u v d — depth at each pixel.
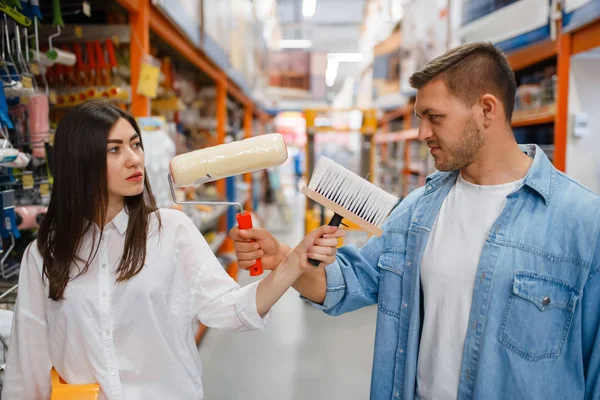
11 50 1.71
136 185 1.18
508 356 1.09
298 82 14.23
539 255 1.09
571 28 2.51
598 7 2.24
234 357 3.57
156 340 1.20
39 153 1.74
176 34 3.25
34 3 1.66
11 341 1.21
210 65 4.61
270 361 3.51
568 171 2.66
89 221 1.18
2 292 1.62
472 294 1.16
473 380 1.13
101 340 1.16
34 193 1.86
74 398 1.09
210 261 1.31
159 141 2.47
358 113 5.98
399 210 1.42
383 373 1.34
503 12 3.21
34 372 1.22
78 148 1.14
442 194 1.29
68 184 1.16
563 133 2.66
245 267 1.25
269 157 1.15
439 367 1.20
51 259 1.17
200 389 1.32
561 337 1.07
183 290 1.29
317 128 5.68
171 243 1.26
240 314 1.22
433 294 1.23
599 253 1.04
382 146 10.12
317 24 14.66
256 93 8.16
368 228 1.15
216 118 5.33
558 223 1.09
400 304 1.33
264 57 9.65
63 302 1.16
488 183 1.19
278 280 1.20
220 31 4.64
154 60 2.71
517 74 3.74
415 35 5.62
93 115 1.16
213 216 4.20
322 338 3.98
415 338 1.27
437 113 1.12
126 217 1.23
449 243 1.22
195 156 1.14
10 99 1.71
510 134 1.16
